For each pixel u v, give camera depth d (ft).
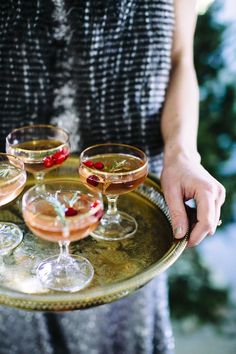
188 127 2.34
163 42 2.33
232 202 3.75
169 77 2.55
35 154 2.09
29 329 2.65
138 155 2.11
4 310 2.56
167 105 2.46
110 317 2.64
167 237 1.95
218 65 3.45
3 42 2.22
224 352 3.61
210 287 3.93
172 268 3.90
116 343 2.72
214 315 3.91
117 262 1.85
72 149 2.49
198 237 1.84
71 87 2.36
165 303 2.70
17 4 2.15
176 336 3.76
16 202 2.19
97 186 1.97
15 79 2.30
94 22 2.21
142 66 2.34
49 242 1.96
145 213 2.11
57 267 1.81
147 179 2.19
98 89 2.35
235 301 3.97
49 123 2.43
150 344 2.70
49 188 2.24
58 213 1.67
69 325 2.68
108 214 2.08
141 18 2.25
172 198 1.95
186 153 2.15
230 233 4.44
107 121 2.43
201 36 3.36
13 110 2.38
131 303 2.58
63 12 2.19
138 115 2.43
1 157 2.07
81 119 2.42
